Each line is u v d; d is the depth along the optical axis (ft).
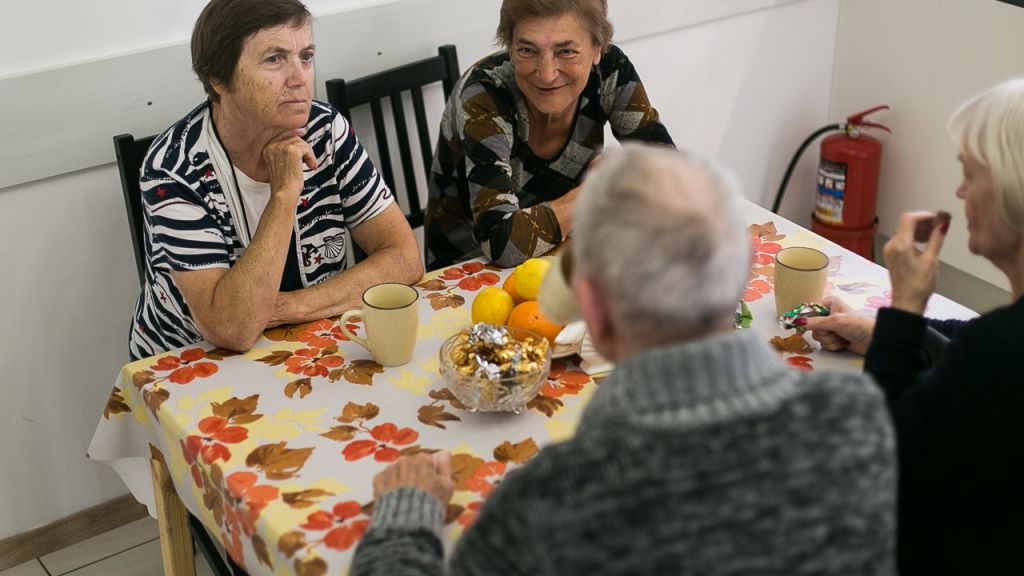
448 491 4.16
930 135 9.83
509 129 6.74
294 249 6.25
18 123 6.69
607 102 7.01
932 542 4.19
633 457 2.79
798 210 11.27
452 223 7.41
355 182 6.31
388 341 5.05
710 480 2.78
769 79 10.28
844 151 10.04
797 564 2.85
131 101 7.06
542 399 4.85
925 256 4.45
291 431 4.69
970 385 3.86
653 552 2.79
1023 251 4.12
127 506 8.11
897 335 4.38
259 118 5.69
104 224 7.28
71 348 7.48
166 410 4.87
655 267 2.87
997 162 3.98
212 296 5.57
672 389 2.89
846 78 10.52
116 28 6.90
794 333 5.32
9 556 7.73
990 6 8.92
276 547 4.10
